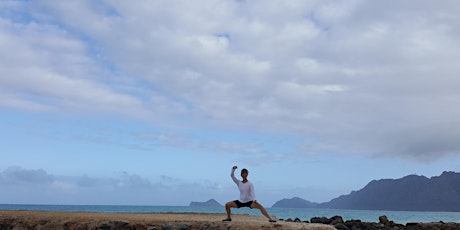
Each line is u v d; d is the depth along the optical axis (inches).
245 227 606.9
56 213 867.4
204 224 645.9
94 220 717.9
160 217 773.3
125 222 690.2
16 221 768.3
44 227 731.4
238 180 668.1
